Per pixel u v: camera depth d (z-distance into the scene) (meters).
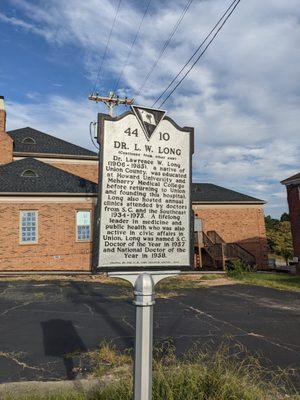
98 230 3.78
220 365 4.61
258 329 8.53
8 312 10.13
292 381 5.25
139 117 4.05
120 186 3.91
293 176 23.69
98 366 5.79
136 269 3.89
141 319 3.42
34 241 22.27
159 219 4.04
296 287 15.76
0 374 5.56
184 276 20.47
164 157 4.13
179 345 7.15
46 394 4.58
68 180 24.70
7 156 27.22
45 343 7.21
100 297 12.81
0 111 27.44
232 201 30.94
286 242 41.91
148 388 3.35
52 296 12.88
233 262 22.45
